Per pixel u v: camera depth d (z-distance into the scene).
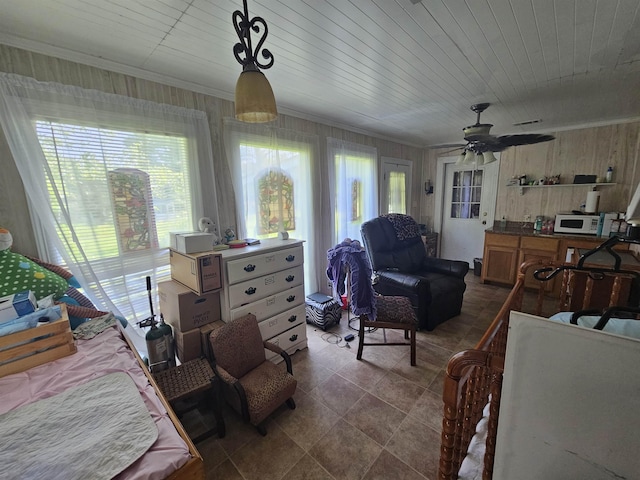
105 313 1.58
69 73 1.62
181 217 2.12
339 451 1.52
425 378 2.11
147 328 1.98
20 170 1.49
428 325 2.81
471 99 2.58
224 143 2.35
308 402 1.88
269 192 2.70
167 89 2.01
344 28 1.44
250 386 1.69
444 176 5.02
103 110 1.72
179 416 1.61
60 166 1.61
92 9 1.25
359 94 2.43
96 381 1.05
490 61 1.82
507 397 0.64
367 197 3.95
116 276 1.85
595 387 0.53
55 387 1.02
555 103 2.71
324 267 3.44
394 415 1.76
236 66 1.85
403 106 2.76
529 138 2.43
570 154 3.71
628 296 1.93
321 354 2.45
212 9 1.26
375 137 4.07
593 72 2.00
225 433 1.64
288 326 2.36
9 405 0.93
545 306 3.31
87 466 0.73
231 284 1.94
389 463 1.45
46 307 1.33
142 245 1.95
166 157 2.01
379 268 3.04
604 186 3.53
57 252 1.65
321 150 3.26
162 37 1.49
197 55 1.69
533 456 0.63
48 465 0.72
